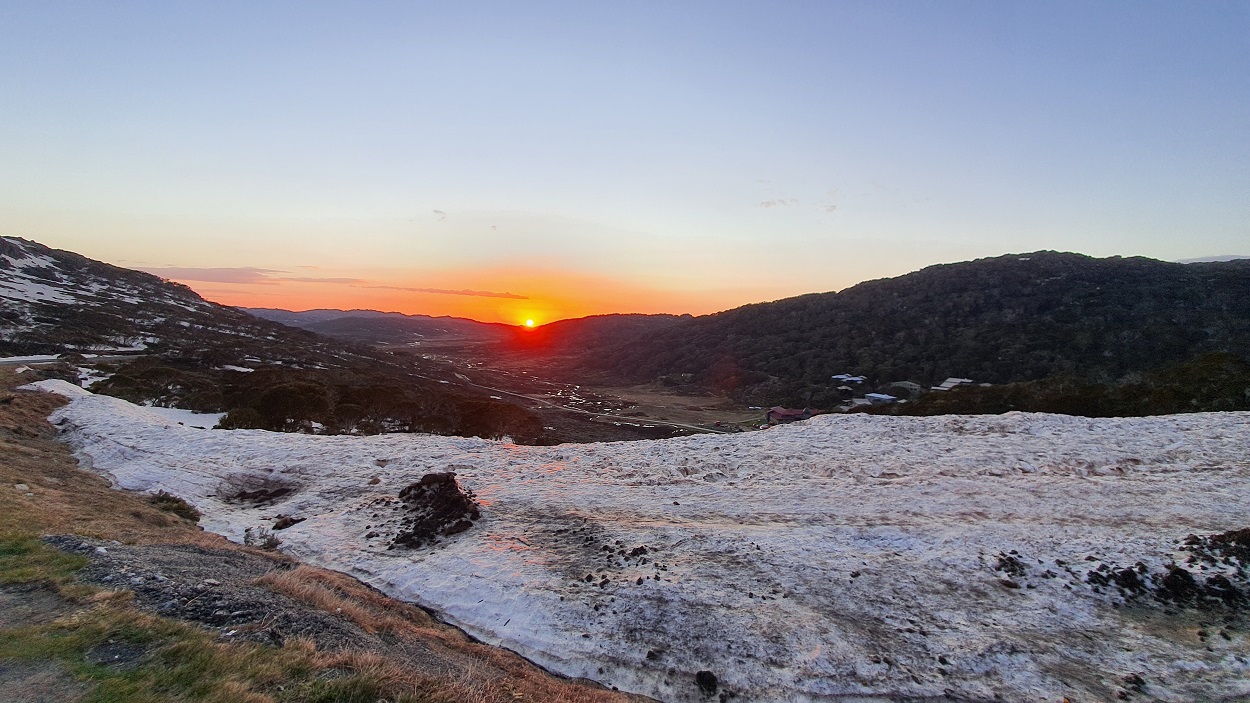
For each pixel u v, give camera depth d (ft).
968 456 55.67
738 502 48.73
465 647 28.71
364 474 58.18
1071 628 30.37
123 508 44.88
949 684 26.55
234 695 17.46
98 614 22.25
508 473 58.70
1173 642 28.91
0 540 29.22
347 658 21.77
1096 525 40.45
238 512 51.08
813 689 26.40
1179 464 51.11
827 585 34.32
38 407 78.69
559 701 23.70
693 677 27.45
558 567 37.22
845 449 60.49
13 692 16.90
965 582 34.53
